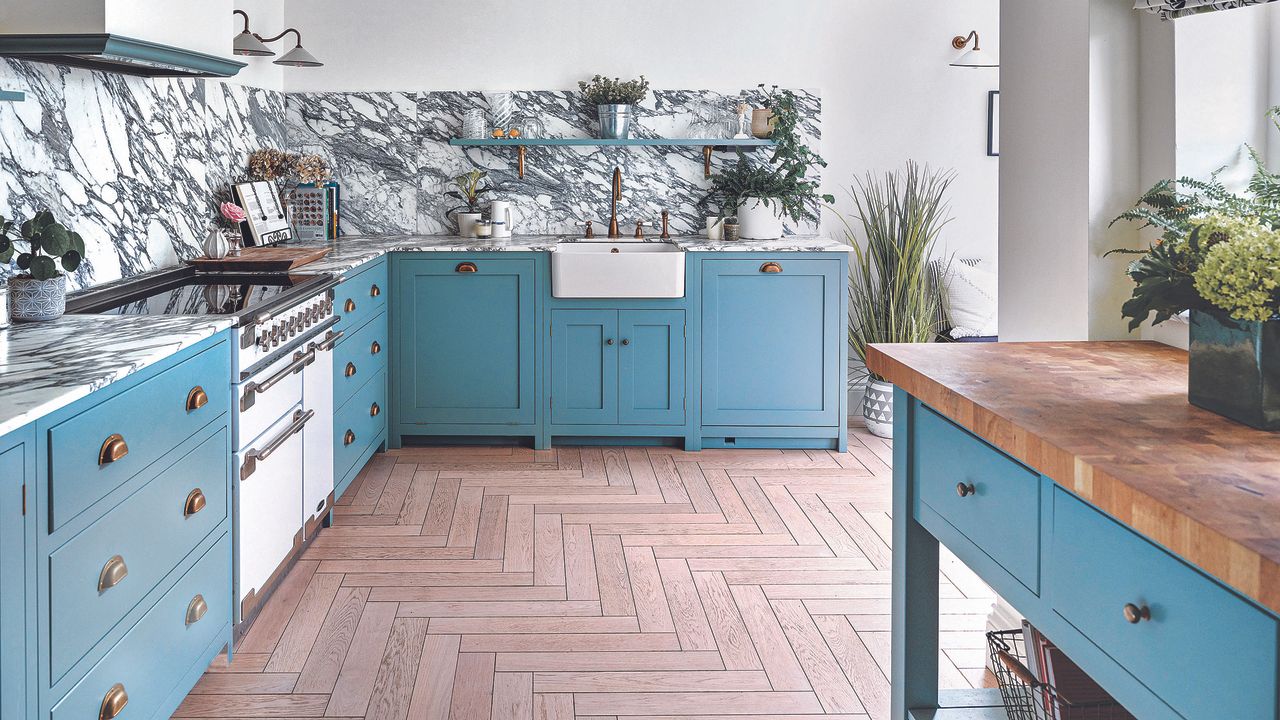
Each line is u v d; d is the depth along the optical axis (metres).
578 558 3.45
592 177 5.28
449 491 4.19
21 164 2.87
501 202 5.17
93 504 1.85
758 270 4.72
